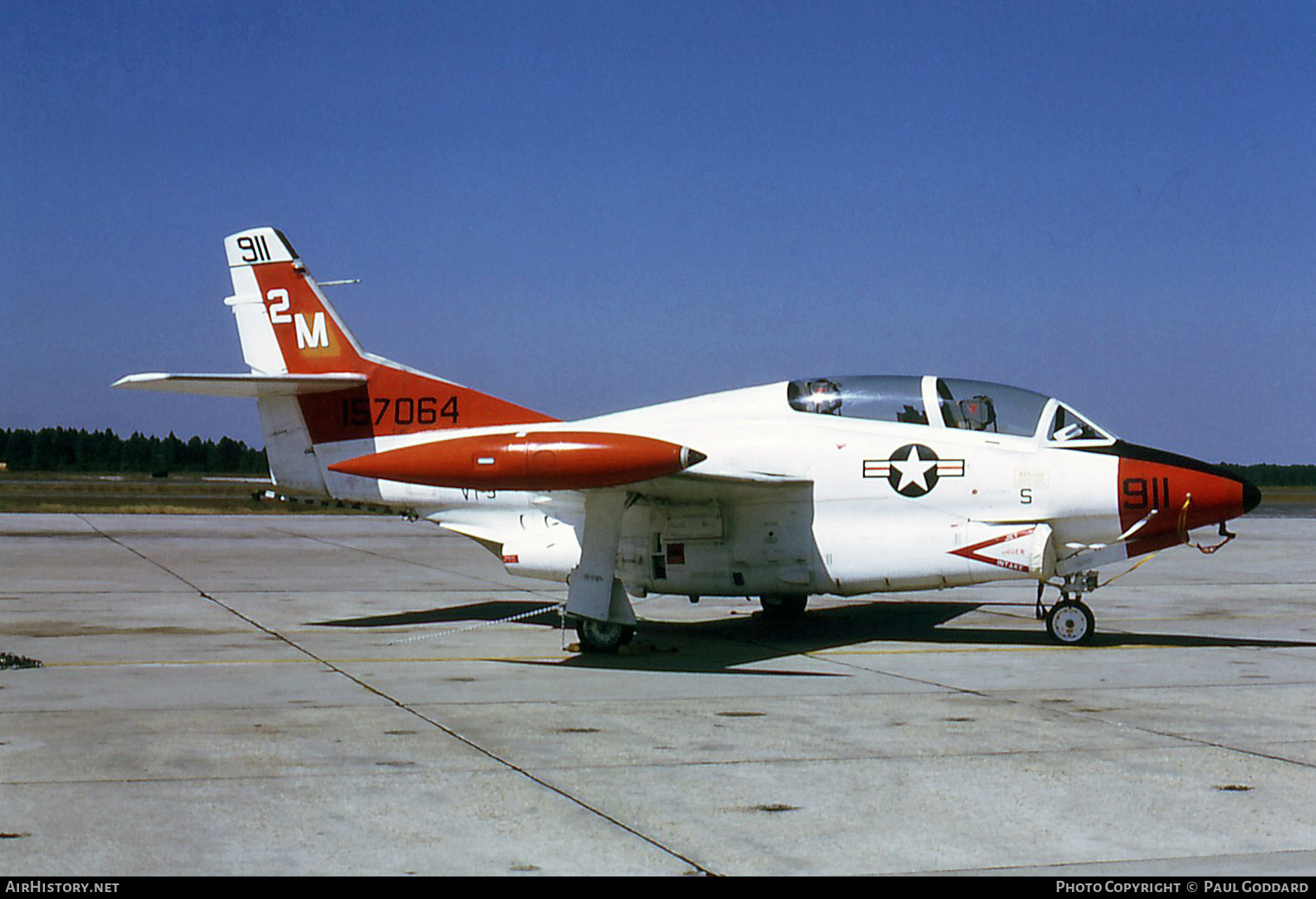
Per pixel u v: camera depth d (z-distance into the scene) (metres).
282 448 14.72
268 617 14.59
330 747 7.32
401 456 10.98
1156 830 5.65
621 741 7.57
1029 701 9.12
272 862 5.09
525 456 10.65
